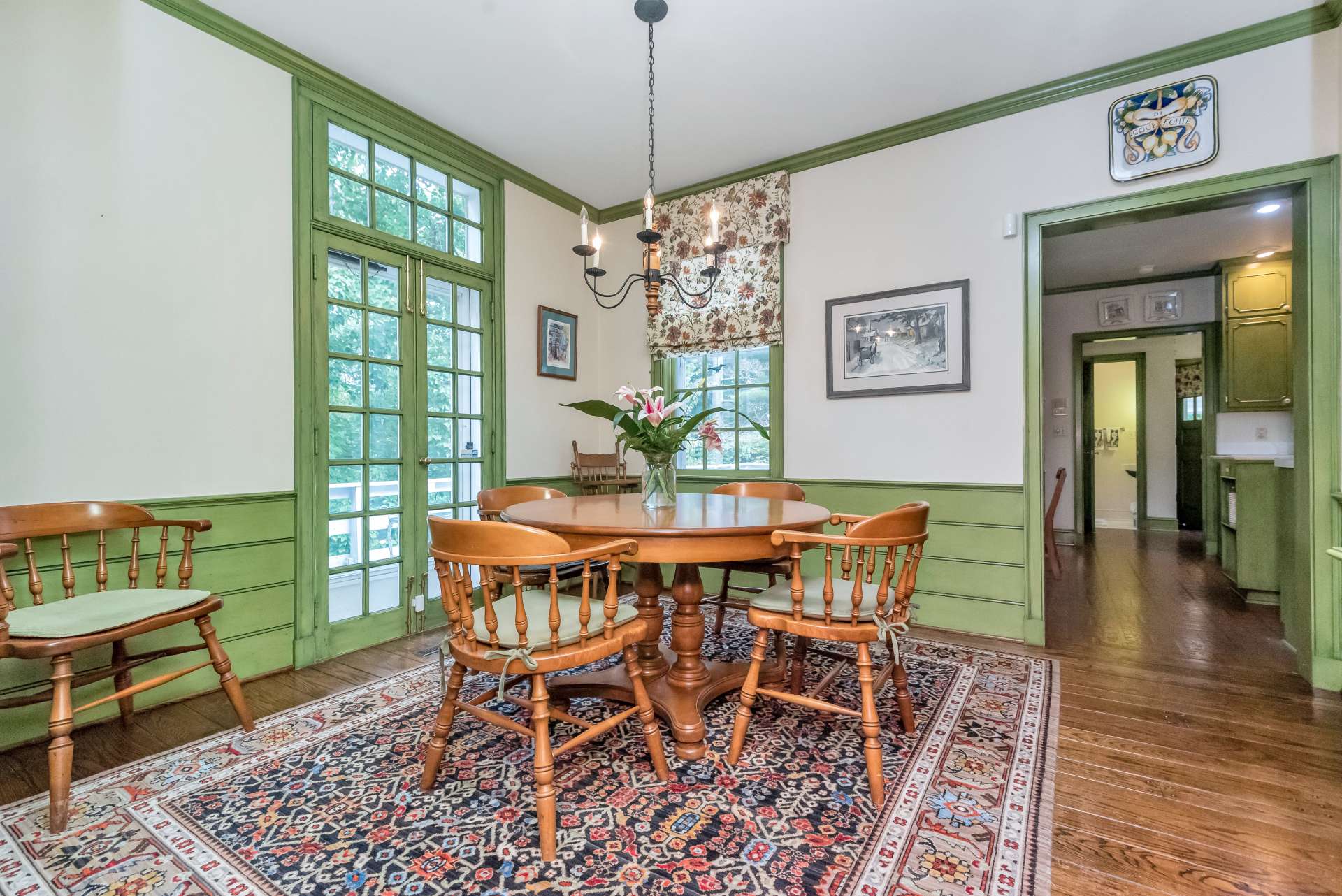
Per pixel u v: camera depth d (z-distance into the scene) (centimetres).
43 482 192
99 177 205
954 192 307
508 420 362
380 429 296
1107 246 447
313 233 268
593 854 132
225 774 168
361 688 233
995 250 296
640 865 128
